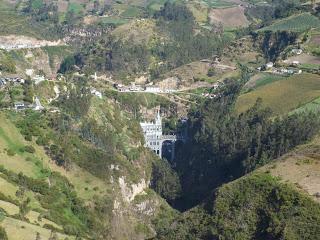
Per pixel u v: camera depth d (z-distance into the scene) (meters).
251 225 187.62
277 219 181.38
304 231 175.25
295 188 190.00
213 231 192.62
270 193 192.00
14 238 174.25
